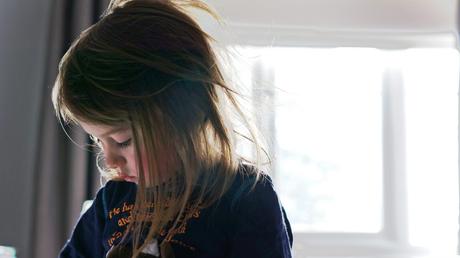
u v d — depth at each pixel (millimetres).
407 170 2301
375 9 2201
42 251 1927
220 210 673
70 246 808
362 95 2293
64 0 1996
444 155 2297
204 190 670
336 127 2287
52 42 1973
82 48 675
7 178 2139
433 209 2293
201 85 671
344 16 2195
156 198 662
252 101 770
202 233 667
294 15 2184
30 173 2123
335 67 2275
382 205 2293
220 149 683
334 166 2291
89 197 1959
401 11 2203
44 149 1946
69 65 674
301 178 2277
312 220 2281
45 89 1960
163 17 682
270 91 1280
